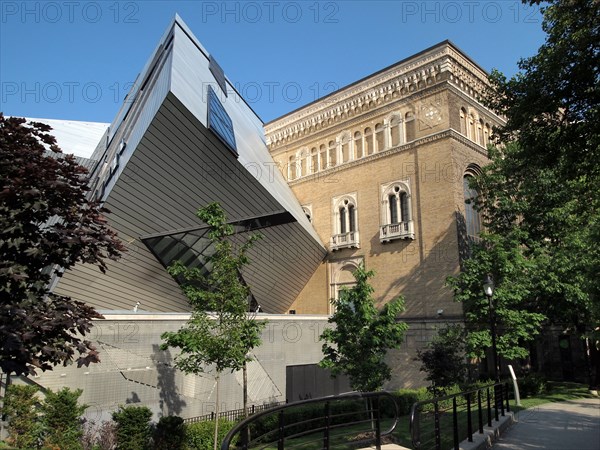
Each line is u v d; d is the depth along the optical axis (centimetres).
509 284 2208
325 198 3409
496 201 2645
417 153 2950
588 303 2091
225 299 1357
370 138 3256
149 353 1647
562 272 2166
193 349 1252
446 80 2873
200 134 1795
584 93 1187
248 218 2089
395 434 1116
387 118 3156
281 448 641
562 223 2372
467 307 2359
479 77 3089
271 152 3838
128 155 1656
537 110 1248
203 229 2012
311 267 3266
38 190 652
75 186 748
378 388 1612
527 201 2464
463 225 2761
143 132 1634
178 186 1886
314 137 3581
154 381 1638
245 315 1405
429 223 2819
